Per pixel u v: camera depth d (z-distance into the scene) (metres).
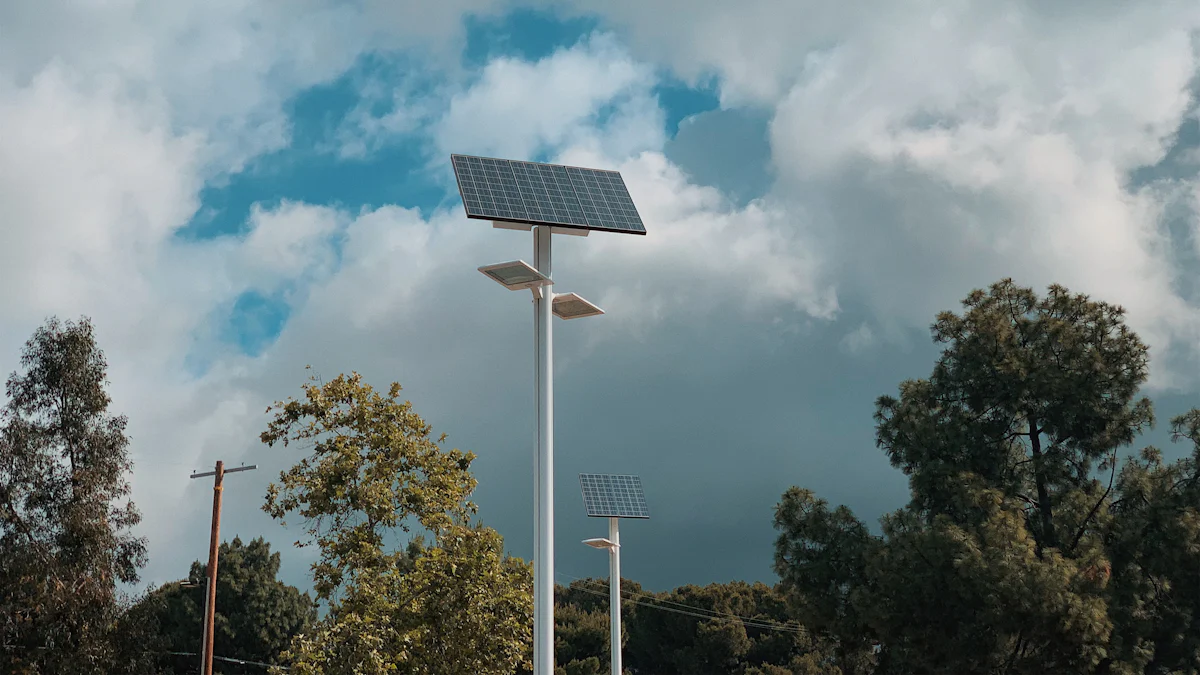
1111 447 31.02
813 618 31.62
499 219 13.80
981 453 31.53
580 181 15.31
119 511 34.12
